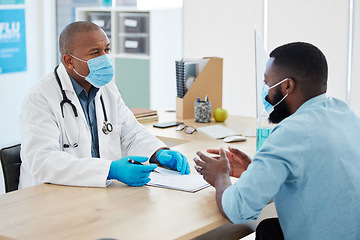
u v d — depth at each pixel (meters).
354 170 1.63
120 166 1.97
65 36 2.24
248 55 4.52
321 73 1.72
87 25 2.24
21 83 5.31
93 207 1.74
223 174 1.81
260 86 2.52
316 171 1.61
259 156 1.61
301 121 1.64
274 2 4.29
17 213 1.69
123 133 2.50
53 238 1.49
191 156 2.42
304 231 1.66
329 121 1.66
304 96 1.73
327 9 4.04
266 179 1.57
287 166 1.59
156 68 5.13
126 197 1.84
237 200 1.59
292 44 1.76
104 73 2.25
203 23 4.72
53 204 1.77
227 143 2.69
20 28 5.24
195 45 4.80
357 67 3.96
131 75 5.24
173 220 1.63
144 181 1.96
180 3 3.41
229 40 4.60
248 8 4.44
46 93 2.22
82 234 1.52
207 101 3.19
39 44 5.52
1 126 5.08
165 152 2.25
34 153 2.05
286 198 1.67
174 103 5.39
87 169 1.96
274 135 1.63
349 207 1.62
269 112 1.86
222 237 2.11
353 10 3.93
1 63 5.03
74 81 2.29
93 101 2.38
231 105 4.71
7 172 2.30
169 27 5.14
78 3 5.52
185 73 3.25
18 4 5.19
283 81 1.73
